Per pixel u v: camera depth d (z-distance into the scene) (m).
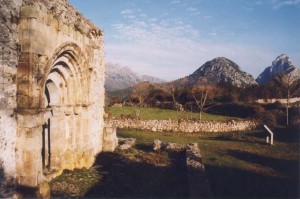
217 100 44.97
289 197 10.70
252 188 11.66
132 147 19.62
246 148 20.14
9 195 8.62
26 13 9.07
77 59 12.91
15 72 8.98
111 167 14.34
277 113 32.03
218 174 13.50
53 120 12.53
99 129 16.58
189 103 42.62
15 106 9.00
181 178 12.97
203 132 29.59
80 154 13.75
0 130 8.29
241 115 36.75
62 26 11.38
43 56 9.84
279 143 22.19
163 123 30.19
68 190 10.93
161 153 17.59
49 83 12.45
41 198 9.32
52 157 12.57
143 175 13.28
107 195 10.67
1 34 8.27
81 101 13.69
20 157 9.05
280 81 44.38
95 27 15.42
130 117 31.64
